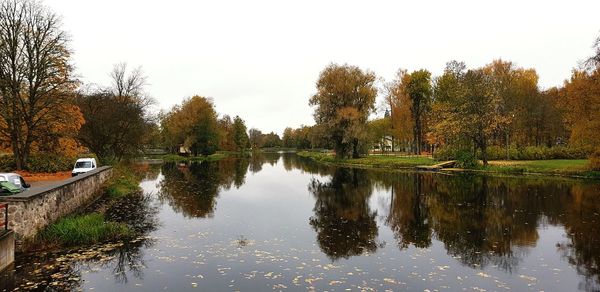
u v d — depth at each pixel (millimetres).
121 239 15492
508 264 12633
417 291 10180
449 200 26188
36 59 31453
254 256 13383
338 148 70062
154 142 95250
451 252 14141
